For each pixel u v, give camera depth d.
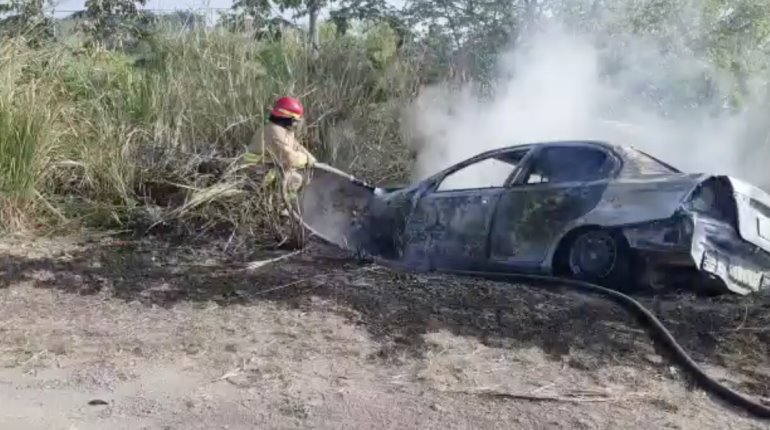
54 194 9.05
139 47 12.67
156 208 8.87
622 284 6.70
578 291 6.67
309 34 12.18
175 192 9.17
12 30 11.19
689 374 5.13
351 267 7.43
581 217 6.77
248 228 8.42
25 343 5.30
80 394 4.57
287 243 8.17
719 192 6.58
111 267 7.29
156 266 7.39
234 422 4.25
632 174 6.75
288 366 5.03
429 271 7.49
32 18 11.78
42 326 5.67
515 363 5.20
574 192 6.86
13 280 6.74
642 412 4.52
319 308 6.12
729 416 4.55
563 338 5.65
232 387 4.70
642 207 6.52
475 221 7.37
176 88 9.97
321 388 4.71
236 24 10.98
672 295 6.77
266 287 6.68
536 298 6.52
